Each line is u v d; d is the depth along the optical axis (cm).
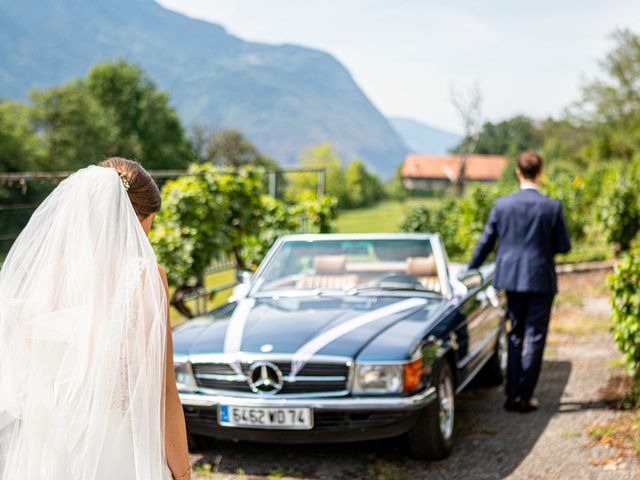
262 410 438
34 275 191
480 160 13075
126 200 199
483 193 1664
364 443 512
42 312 186
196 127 11119
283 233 1069
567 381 661
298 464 477
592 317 975
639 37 6019
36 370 184
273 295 573
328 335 462
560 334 872
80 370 182
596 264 1497
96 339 183
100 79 8188
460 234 1664
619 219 1582
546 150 7906
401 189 11912
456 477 444
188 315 878
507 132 14312
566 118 6544
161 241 830
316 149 10856
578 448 481
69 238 190
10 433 191
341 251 602
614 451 468
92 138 6494
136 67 8469
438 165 12825
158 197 217
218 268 989
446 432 485
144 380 185
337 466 471
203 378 461
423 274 578
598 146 6206
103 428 181
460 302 549
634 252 575
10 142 5962
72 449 181
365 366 436
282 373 444
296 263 602
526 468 452
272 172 1165
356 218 6188
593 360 734
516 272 567
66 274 188
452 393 500
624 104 6191
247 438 448
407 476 449
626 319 562
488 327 635
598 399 596
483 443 506
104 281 188
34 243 197
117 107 8112
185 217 843
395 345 447
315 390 441
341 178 10738
